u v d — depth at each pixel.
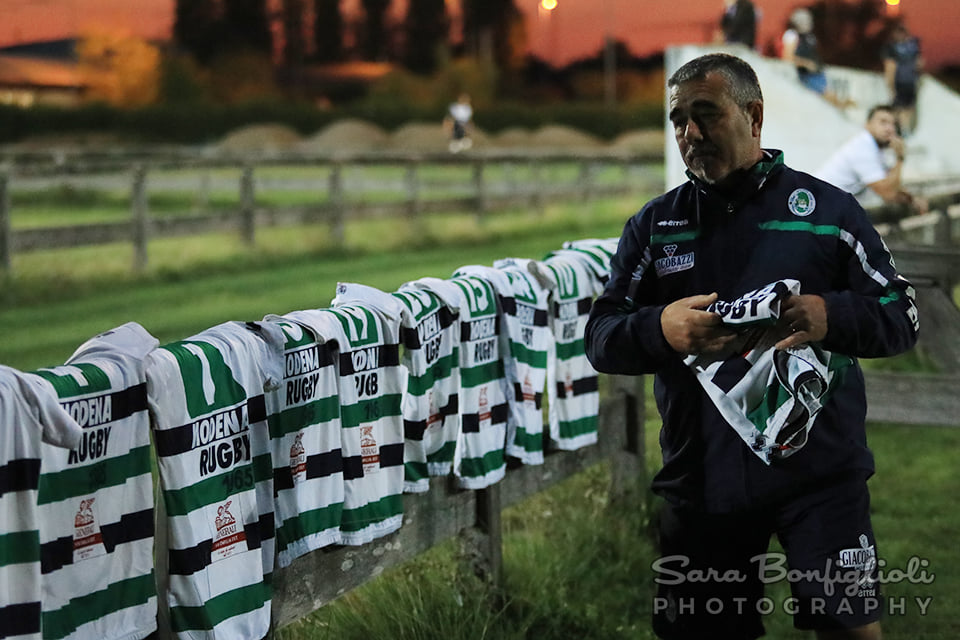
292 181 22.70
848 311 2.41
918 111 15.16
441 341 3.42
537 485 4.10
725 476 2.59
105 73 69.12
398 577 3.74
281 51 94.00
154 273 11.56
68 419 2.14
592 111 60.19
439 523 3.54
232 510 2.55
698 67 2.53
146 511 2.38
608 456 4.60
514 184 20.92
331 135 53.19
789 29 11.86
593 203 20.55
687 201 2.66
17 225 17.45
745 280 2.58
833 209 2.56
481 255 14.00
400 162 16.19
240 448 2.58
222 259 12.55
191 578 2.42
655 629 2.84
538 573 4.02
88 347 2.37
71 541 2.23
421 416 3.29
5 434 2.07
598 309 2.73
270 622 2.76
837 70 12.82
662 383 2.69
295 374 2.79
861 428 2.63
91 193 22.33
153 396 2.37
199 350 2.49
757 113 2.58
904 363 7.00
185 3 87.12
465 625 3.57
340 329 2.93
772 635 3.84
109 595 2.32
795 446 2.50
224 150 36.34
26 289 10.23
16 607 2.10
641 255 2.72
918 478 5.53
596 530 4.43
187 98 70.25
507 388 3.72
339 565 3.08
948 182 14.77
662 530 2.80
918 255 5.54
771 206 2.58
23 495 2.10
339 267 12.66
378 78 82.94
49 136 44.59
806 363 2.48
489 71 77.06
